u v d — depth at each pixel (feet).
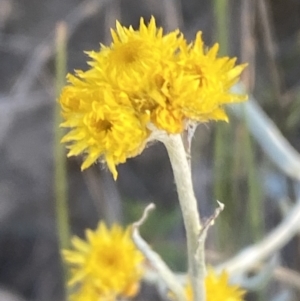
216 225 0.63
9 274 0.86
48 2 0.86
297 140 0.73
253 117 0.62
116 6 0.81
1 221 0.86
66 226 0.59
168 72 0.35
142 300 0.77
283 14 0.79
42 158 0.86
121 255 0.53
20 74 0.89
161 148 0.84
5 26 0.87
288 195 0.69
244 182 0.64
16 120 0.86
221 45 0.58
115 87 0.36
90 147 0.36
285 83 0.77
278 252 0.67
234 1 0.75
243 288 0.57
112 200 0.79
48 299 0.85
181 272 0.69
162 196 0.82
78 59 0.86
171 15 0.74
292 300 0.63
